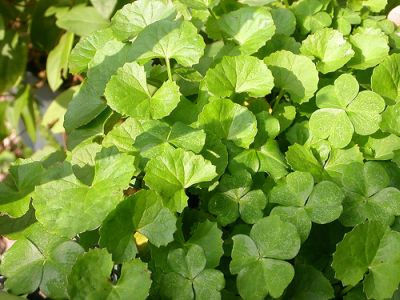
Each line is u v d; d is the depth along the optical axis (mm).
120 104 200
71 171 187
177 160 183
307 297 172
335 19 266
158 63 262
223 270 182
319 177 194
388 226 168
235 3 269
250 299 162
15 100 453
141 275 162
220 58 238
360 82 234
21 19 447
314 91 218
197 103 215
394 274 162
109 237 169
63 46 380
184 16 271
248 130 201
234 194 189
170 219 171
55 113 395
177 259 171
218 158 194
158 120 206
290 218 177
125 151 199
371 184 185
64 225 172
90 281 163
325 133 206
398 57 220
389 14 271
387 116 203
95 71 231
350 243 164
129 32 240
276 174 195
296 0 289
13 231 203
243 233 186
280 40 247
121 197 173
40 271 177
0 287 196
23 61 436
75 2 394
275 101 233
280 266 164
